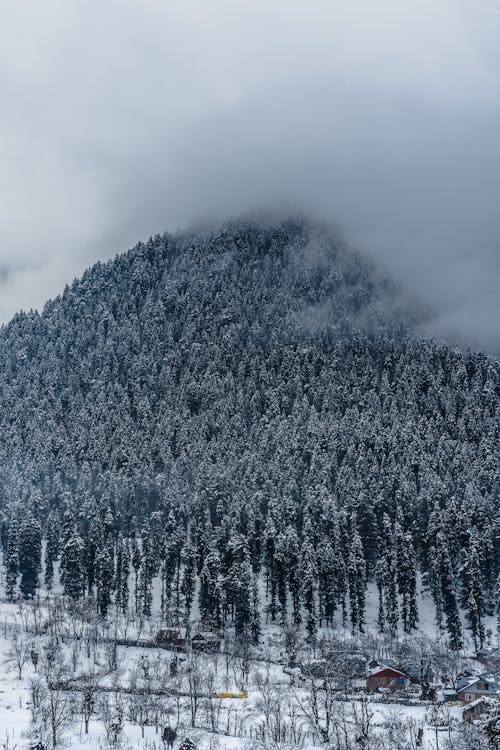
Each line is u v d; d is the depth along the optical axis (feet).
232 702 420.77
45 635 520.01
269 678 475.31
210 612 571.69
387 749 337.31
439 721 395.34
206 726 377.91
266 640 565.94
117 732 345.72
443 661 528.63
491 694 440.04
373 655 534.37
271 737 350.43
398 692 460.14
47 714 359.25
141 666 478.59
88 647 499.92
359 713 392.27
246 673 483.51
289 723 375.25
